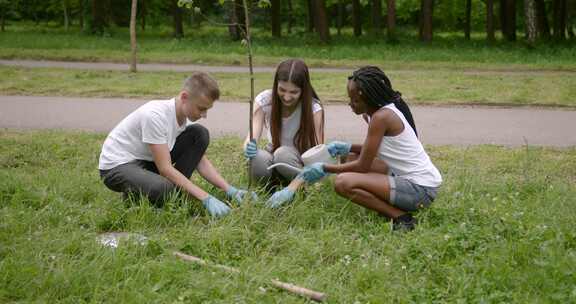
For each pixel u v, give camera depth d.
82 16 36.59
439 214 4.69
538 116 9.69
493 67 17.00
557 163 6.70
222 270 3.86
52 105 10.09
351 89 4.63
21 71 14.12
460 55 20.31
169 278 3.74
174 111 4.79
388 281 3.74
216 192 5.20
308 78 5.09
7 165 6.36
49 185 5.45
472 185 5.59
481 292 3.56
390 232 4.43
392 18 25.27
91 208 4.96
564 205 5.09
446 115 9.72
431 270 3.88
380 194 4.63
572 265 3.84
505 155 7.05
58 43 23.11
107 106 10.10
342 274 3.89
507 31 27.92
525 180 5.83
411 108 10.33
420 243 4.14
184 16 42.25
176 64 17.67
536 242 4.16
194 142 5.05
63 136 7.66
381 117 4.57
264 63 17.83
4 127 8.34
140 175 4.80
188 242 4.24
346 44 24.72
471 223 4.58
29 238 4.18
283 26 43.81
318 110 5.28
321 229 4.47
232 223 4.44
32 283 3.61
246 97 11.09
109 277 3.71
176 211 4.68
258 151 5.18
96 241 4.20
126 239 4.23
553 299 3.50
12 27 37.19
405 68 17.17
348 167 4.74
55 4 39.56
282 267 3.91
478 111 10.09
